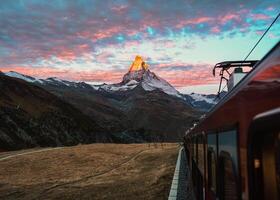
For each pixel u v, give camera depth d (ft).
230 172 14.24
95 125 640.17
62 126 483.92
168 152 206.69
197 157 38.68
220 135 17.42
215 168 19.45
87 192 88.07
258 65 10.78
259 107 9.70
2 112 379.76
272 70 9.04
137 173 120.57
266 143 9.05
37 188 97.81
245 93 11.51
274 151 8.64
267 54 9.85
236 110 12.84
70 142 452.35
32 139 378.32
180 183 76.95
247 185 10.59
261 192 9.47
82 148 235.81
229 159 14.33
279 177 8.58
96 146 260.42
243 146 11.36
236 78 19.06
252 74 11.28
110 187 93.20
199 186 34.58
